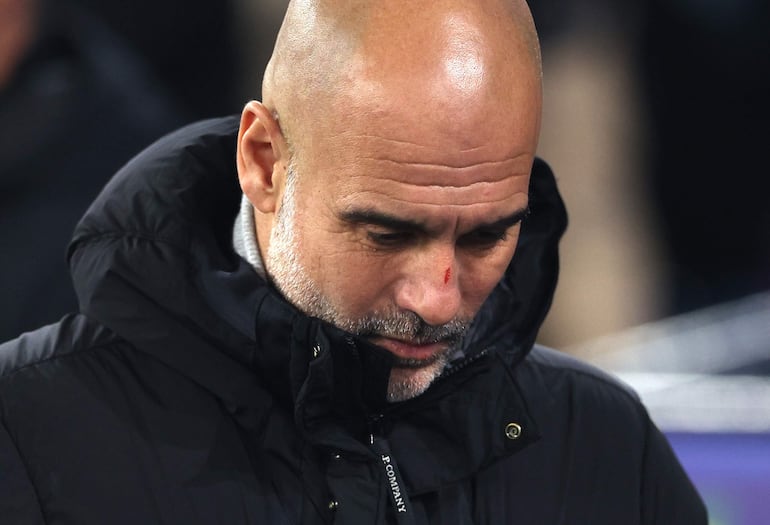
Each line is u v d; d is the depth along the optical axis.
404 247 4.85
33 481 5.06
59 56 8.89
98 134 8.82
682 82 16.08
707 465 9.24
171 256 5.27
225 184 5.57
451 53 4.68
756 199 17.27
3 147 8.56
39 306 8.57
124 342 5.40
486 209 4.75
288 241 5.02
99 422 5.19
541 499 5.59
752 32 15.68
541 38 14.69
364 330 5.00
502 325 5.61
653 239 16.31
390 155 4.64
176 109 9.62
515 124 4.77
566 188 15.19
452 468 5.33
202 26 15.45
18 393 5.20
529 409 5.62
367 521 5.10
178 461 5.17
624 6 14.96
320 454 5.23
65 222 8.65
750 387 9.95
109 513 5.05
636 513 5.78
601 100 15.13
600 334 15.36
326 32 4.81
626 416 5.99
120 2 15.03
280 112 4.98
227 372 5.25
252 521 5.12
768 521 9.09
